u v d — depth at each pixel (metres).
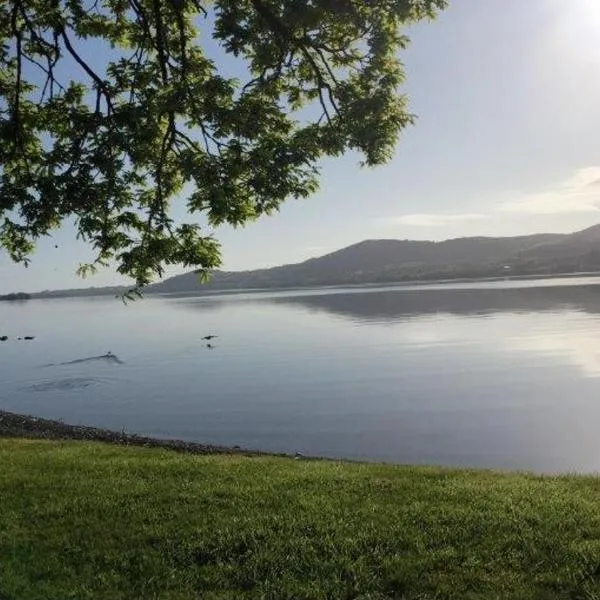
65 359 46.56
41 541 6.59
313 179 7.59
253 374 34.72
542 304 80.69
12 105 8.52
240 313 100.81
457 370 32.72
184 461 9.98
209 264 8.38
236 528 6.68
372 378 31.30
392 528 6.48
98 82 7.87
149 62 8.08
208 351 47.66
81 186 7.32
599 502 7.09
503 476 8.88
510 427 20.38
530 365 33.41
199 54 8.81
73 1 8.73
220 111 7.36
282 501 7.52
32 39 8.24
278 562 5.89
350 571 5.63
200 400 27.67
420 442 18.84
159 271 8.31
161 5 8.53
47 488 8.38
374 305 100.00
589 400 24.17
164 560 6.05
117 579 5.72
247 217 7.76
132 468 9.44
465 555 5.79
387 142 7.50
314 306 108.06
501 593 5.10
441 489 7.86
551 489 7.80
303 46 7.49
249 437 20.30
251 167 7.41
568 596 5.00
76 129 7.69
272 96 8.12
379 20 7.20
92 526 6.94
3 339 67.19
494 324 57.59
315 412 23.86
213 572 5.80
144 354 47.56
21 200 7.41
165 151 7.95
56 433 19.92
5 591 5.52
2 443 12.80
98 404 27.98
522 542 5.97
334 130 7.56
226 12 7.48
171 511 7.30
